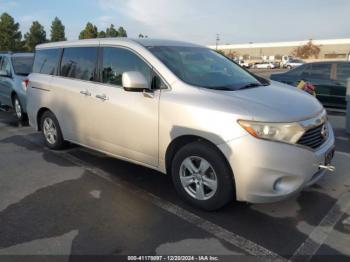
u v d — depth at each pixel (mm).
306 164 3389
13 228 3500
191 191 3883
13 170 5129
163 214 3758
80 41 5301
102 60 4789
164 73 4000
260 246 3174
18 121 8664
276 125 3285
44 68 5965
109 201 4078
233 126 3361
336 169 5031
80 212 3820
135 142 4273
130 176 4832
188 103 3682
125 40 4566
